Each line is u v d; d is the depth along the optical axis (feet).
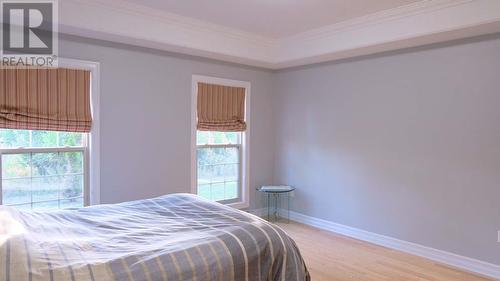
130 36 10.63
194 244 5.80
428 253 11.14
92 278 4.69
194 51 12.52
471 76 10.12
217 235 6.20
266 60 14.23
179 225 6.83
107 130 11.42
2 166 9.82
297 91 15.34
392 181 12.07
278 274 6.41
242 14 11.10
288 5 10.23
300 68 15.16
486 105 9.85
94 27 9.94
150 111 12.39
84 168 11.24
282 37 13.82
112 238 6.05
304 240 12.84
